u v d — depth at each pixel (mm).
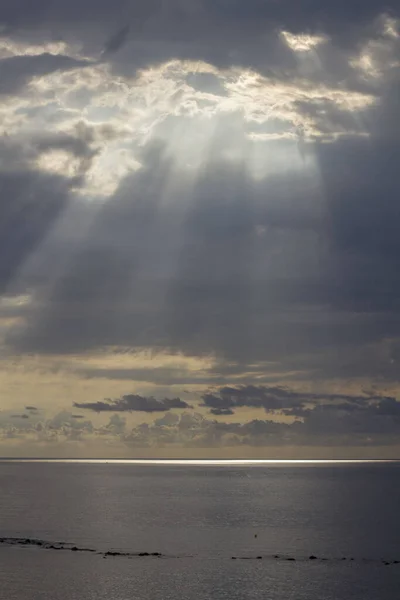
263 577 98562
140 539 134750
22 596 87500
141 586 92812
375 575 99938
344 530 151000
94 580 95625
